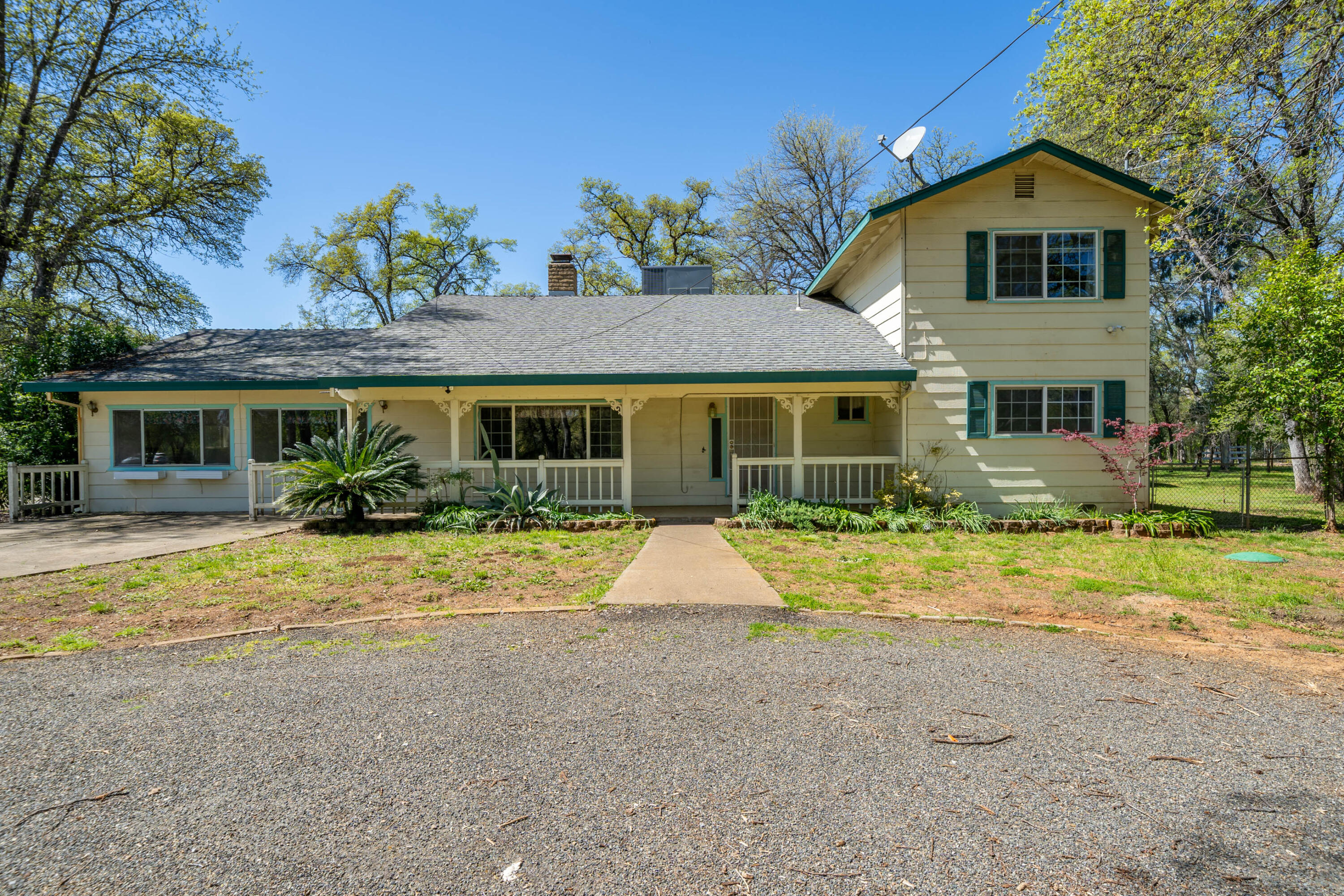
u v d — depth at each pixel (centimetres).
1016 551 832
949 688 389
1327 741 324
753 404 1352
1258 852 234
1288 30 638
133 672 418
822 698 374
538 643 473
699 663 432
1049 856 232
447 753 310
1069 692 385
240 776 289
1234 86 704
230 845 239
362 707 363
